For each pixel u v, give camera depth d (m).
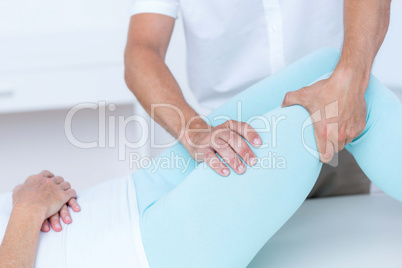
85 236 1.08
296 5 1.50
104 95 2.50
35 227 1.07
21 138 2.66
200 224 1.04
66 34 2.46
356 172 1.69
